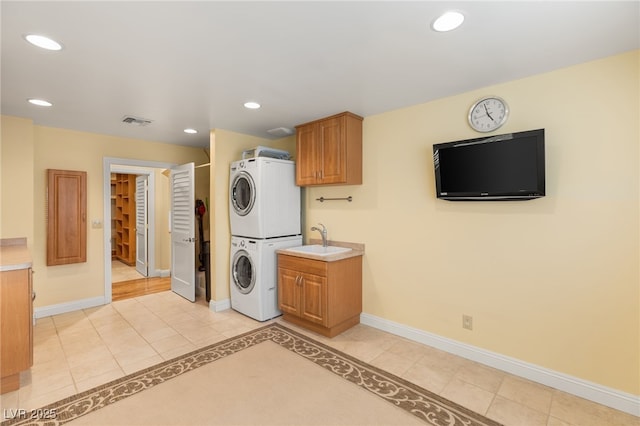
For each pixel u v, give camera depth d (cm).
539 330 230
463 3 146
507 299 244
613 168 200
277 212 360
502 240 246
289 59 202
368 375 238
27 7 145
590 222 209
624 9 150
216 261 382
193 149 497
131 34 171
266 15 155
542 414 195
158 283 530
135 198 679
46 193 367
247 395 213
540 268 229
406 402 206
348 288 319
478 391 219
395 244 309
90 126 365
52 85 241
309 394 214
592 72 206
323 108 301
